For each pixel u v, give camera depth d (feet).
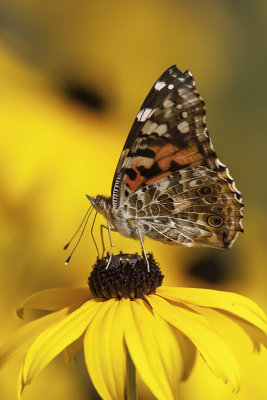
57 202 1.23
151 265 0.96
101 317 0.92
